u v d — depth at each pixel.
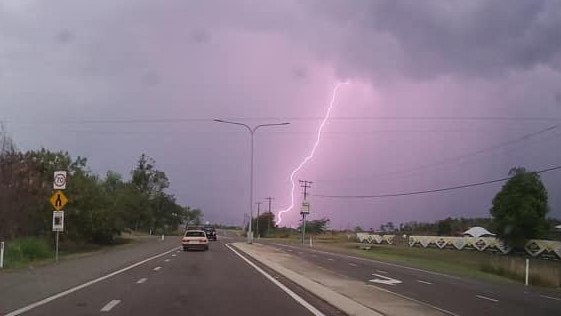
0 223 40.09
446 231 115.38
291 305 16.58
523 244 58.94
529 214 59.25
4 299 16.55
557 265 45.16
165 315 14.25
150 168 128.75
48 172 46.22
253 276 25.98
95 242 57.66
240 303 16.78
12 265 27.95
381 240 92.00
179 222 139.25
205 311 15.06
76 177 48.97
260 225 147.12
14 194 41.00
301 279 23.77
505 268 41.28
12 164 42.56
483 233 81.19
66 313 14.16
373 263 41.03
